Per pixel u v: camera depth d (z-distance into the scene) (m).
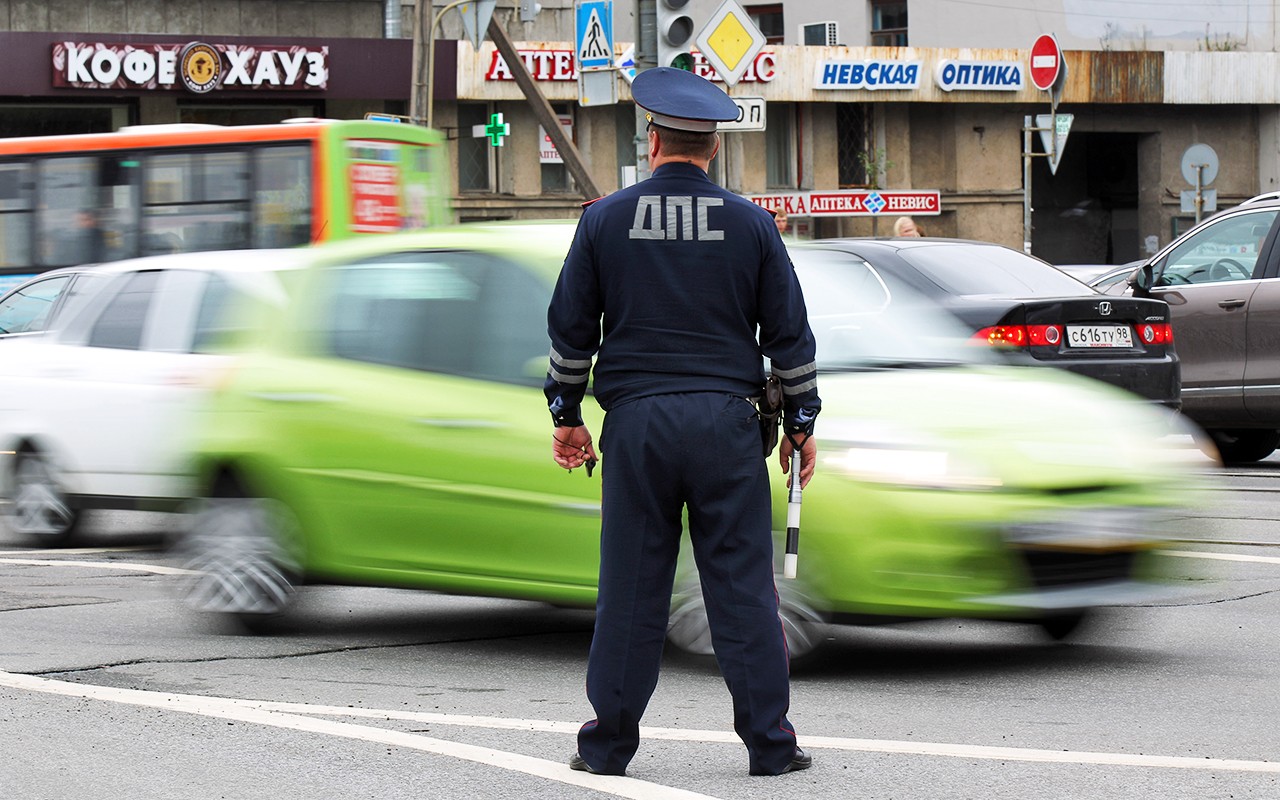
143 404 28.08
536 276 19.95
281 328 21.72
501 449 19.55
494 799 13.62
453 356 20.28
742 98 38.34
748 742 14.16
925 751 15.10
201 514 21.80
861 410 18.33
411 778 14.32
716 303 13.55
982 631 21.50
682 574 18.69
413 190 56.09
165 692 17.92
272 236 55.00
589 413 18.98
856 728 16.08
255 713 16.81
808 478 14.12
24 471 30.23
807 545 17.94
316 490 20.88
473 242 20.58
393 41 88.75
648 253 13.55
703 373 13.55
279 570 21.28
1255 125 116.88
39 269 57.97
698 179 13.70
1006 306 28.98
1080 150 117.25
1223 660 19.47
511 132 95.62
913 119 108.06
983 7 119.56
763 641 13.91
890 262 29.73
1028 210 81.75
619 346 13.70
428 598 24.75
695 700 17.28
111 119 86.69
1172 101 112.69
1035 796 13.66
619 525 13.80
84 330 29.59
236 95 86.12
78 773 14.59
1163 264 40.66
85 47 82.81
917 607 17.62
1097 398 19.75
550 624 22.48
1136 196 117.69
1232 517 31.59
